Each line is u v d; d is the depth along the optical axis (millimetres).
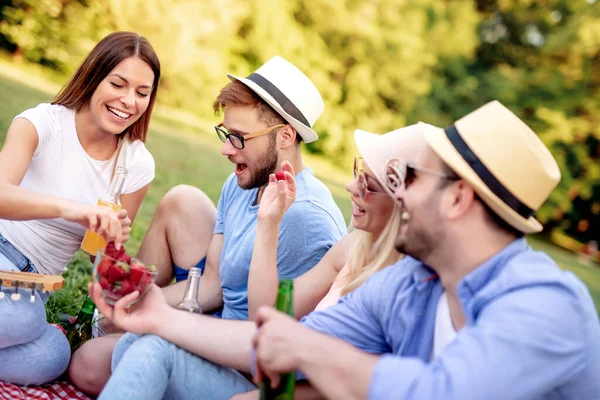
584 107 15180
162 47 11453
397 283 2012
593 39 15438
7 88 8383
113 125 3004
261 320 1800
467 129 1827
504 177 1755
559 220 15102
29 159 2912
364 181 2338
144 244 3414
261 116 2977
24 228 2928
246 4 12500
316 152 13570
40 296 2691
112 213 2559
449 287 1877
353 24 13641
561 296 1663
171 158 8578
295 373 2072
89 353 2730
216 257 3213
